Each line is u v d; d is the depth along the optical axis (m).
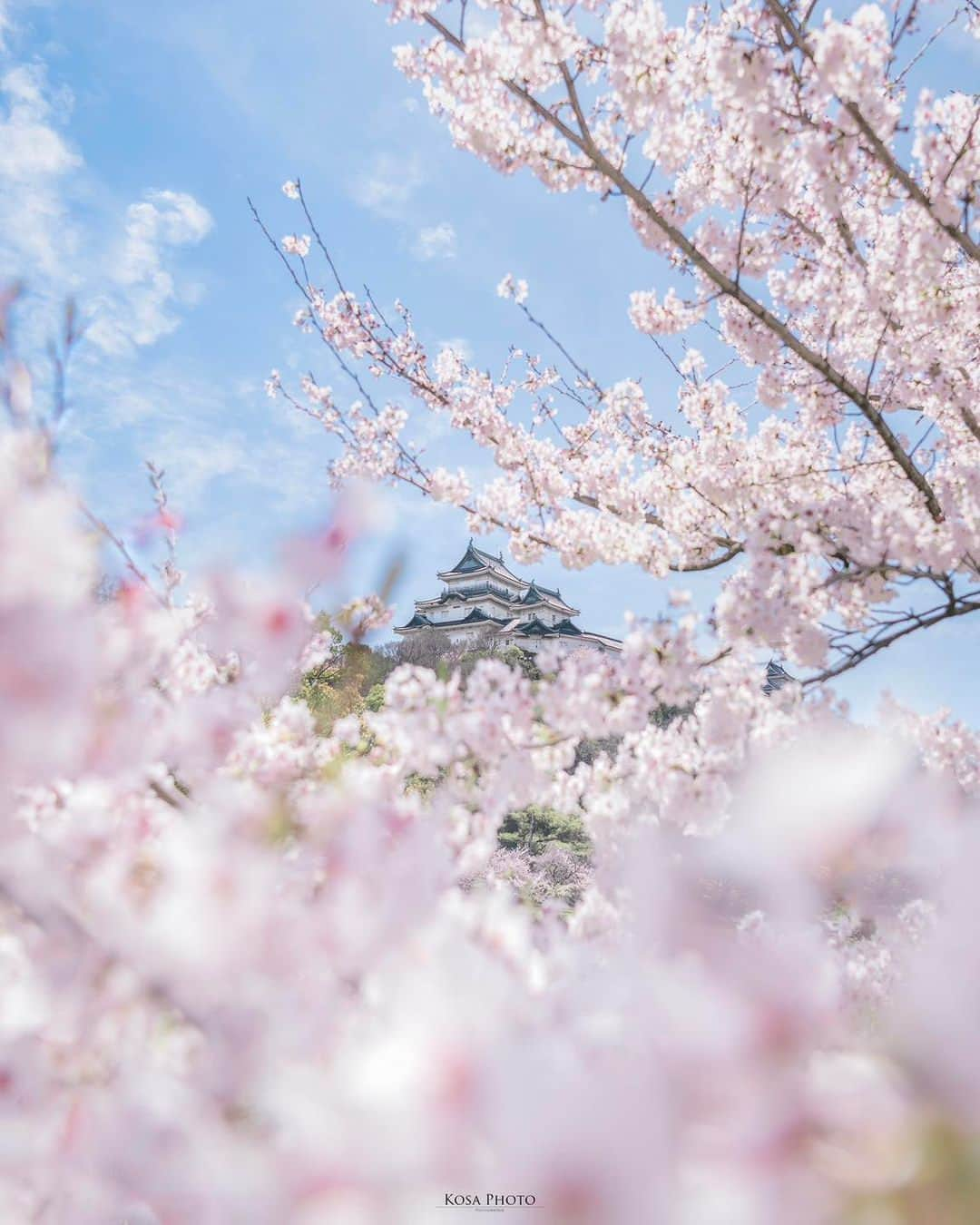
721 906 0.80
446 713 2.65
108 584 1.62
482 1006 0.85
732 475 5.48
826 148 3.90
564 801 2.98
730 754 2.90
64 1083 1.39
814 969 0.75
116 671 1.60
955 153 3.83
